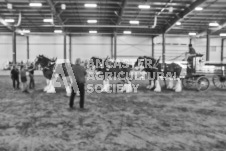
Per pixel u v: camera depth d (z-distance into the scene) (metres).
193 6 18.55
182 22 24.64
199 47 30.02
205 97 10.25
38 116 6.53
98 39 29.23
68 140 4.52
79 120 6.05
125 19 23.25
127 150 4.02
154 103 8.67
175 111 7.23
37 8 20.17
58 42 29.14
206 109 7.56
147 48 29.59
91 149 4.06
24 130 5.19
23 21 24.33
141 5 18.53
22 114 6.79
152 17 22.81
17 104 8.41
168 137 4.71
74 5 19.12
